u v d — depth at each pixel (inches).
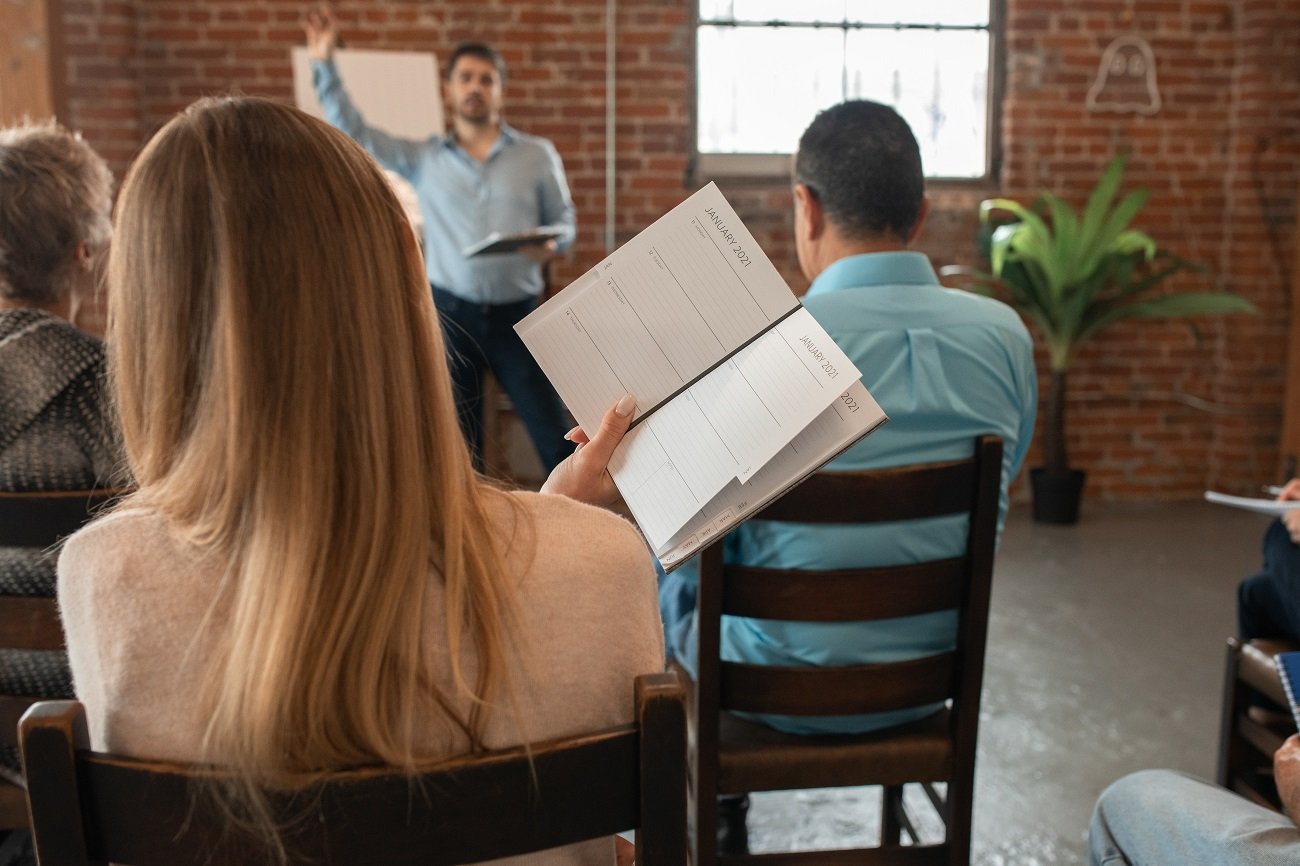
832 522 53.7
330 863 25.8
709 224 36.6
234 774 25.1
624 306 36.6
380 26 184.9
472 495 28.6
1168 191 195.8
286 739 25.0
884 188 59.5
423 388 27.8
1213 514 189.9
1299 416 192.4
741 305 36.1
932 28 194.7
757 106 195.5
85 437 53.9
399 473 26.6
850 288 59.2
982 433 60.1
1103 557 163.5
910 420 58.6
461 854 26.4
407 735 25.9
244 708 24.8
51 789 25.2
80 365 53.7
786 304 35.9
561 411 163.0
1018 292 183.3
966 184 197.3
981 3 194.7
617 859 35.3
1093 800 93.0
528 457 192.2
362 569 25.8
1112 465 200.8
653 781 26.8
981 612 57.0
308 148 26.9
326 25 159.0
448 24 185.8
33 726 24.9
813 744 60.2
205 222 26.4
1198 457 201.5
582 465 36.1
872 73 195.8
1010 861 84.1
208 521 26.4
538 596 27.9
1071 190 194.9
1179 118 194.2
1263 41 188.5
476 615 26.9
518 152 161.0
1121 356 198.4
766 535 59.3
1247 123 191.3
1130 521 184.9
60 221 56.7
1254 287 193.6
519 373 161.2
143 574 26.3
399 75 161.3
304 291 26.1
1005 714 109.5
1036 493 183.0
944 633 61.1
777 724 62.1
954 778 59.8
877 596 55.7
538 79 188.2
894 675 57.5
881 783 60.1
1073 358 197.9
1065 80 192.4
